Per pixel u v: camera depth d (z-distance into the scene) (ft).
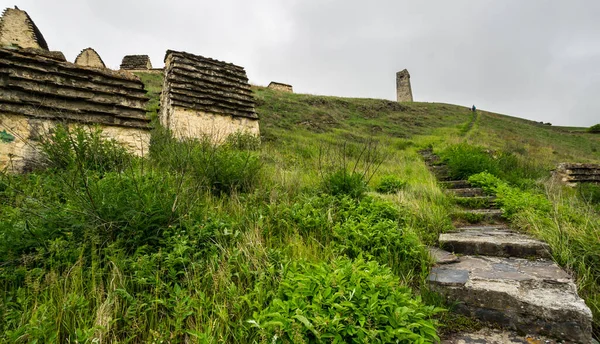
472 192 24.68
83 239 9.63
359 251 10.91
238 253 9.36
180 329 6.70
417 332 6.75
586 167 37.55
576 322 7.77
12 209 10.89
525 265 11.27
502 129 95.81
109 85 23.80
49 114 20.40
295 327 5.84
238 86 41.14
